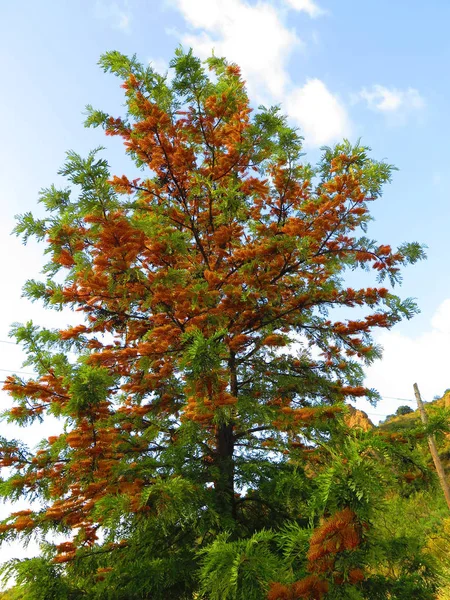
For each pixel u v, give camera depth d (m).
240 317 6.86
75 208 5.02
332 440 5.72
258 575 2.37
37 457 5.60
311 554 2.14
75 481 5.29
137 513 4.14
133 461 5.99
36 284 6.19
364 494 2.06
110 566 5.64
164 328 5.41
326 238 6.75
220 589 2.50
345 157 6.43
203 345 4.16
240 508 6.39
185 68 6.12
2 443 5.55
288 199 7.69
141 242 4.98
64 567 5.42
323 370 7.60
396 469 4.85
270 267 6.94
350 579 2.19
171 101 6.62
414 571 5.23
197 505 5.09
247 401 6.32
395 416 42.75
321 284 7.65
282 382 7.17
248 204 8.23
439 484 5.02
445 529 10.47
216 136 7.16
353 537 2.09
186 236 5.50
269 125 6.78
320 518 2.32
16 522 5.04
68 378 4.67
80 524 5.34
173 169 6.85
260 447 6.95
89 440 4.73
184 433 5.82
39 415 5.82
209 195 7.14
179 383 6.43
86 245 5.41
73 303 6.02
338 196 6.23
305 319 7.64
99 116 6.62
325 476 2.20
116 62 6.46
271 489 5.86
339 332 7.02
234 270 7.02
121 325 6.52
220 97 6.84
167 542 5.79
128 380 6.88
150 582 5.03
